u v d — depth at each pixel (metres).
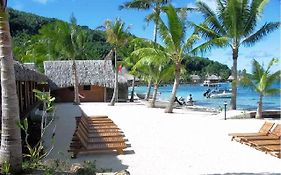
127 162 10.27
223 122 19.36
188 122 19.34
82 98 36.50
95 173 8.05
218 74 104.38
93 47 68.75
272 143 11.88
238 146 12.52
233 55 26.58
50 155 11.00
